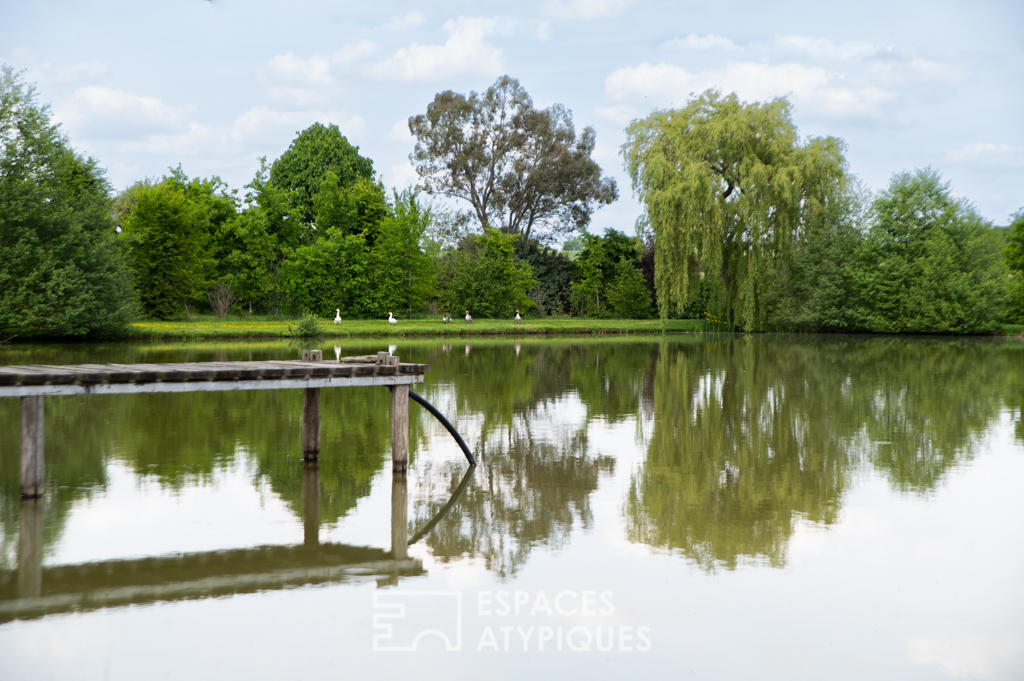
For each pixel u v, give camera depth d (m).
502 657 4.96
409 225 55.44
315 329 41.75
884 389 18.59
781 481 9.49
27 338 35.81
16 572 6.38
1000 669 4.80
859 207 47.19
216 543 7.12
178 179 53.88
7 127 32.84
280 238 55.69
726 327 52.25
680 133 44.31
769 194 42.22
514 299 58.75
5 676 4.69
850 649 5.06
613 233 63.59
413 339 42.47
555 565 6.58
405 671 4.78
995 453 11.11
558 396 17.39
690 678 4.70
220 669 4.81
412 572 6.41
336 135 66.75
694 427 13.34
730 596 5.90
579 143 70.81
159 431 12.57
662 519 7.87
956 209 45.66
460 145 69.44
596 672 4.76
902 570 6.42
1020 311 48.69
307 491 8.93
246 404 15.52
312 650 5.05
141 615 5.59
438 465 10.35
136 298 38.34
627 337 45.53
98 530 7.48
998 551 6.87
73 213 34.56
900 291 45.44
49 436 12.13
